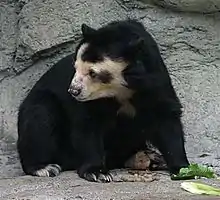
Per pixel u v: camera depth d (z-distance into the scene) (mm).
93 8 13648
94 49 11109
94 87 11164
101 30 11273
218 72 13578
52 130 12336
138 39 11070
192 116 13336
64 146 12445
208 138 13141
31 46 13648
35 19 13641
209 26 13664
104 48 11109
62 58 13273
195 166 11195
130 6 13703
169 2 13445
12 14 14031
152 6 13688
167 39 13625
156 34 13625
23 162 12344
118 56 11086
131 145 12250
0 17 14031
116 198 9664
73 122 11836
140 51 11133
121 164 12430
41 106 12398
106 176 11125
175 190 10180
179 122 11898
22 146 12328
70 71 12258
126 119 11844
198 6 13461
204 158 12719
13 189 10586
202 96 13461
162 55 13625
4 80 14070
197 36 13641
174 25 13641
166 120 11781
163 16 13680
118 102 11570
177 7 13539
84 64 11109
